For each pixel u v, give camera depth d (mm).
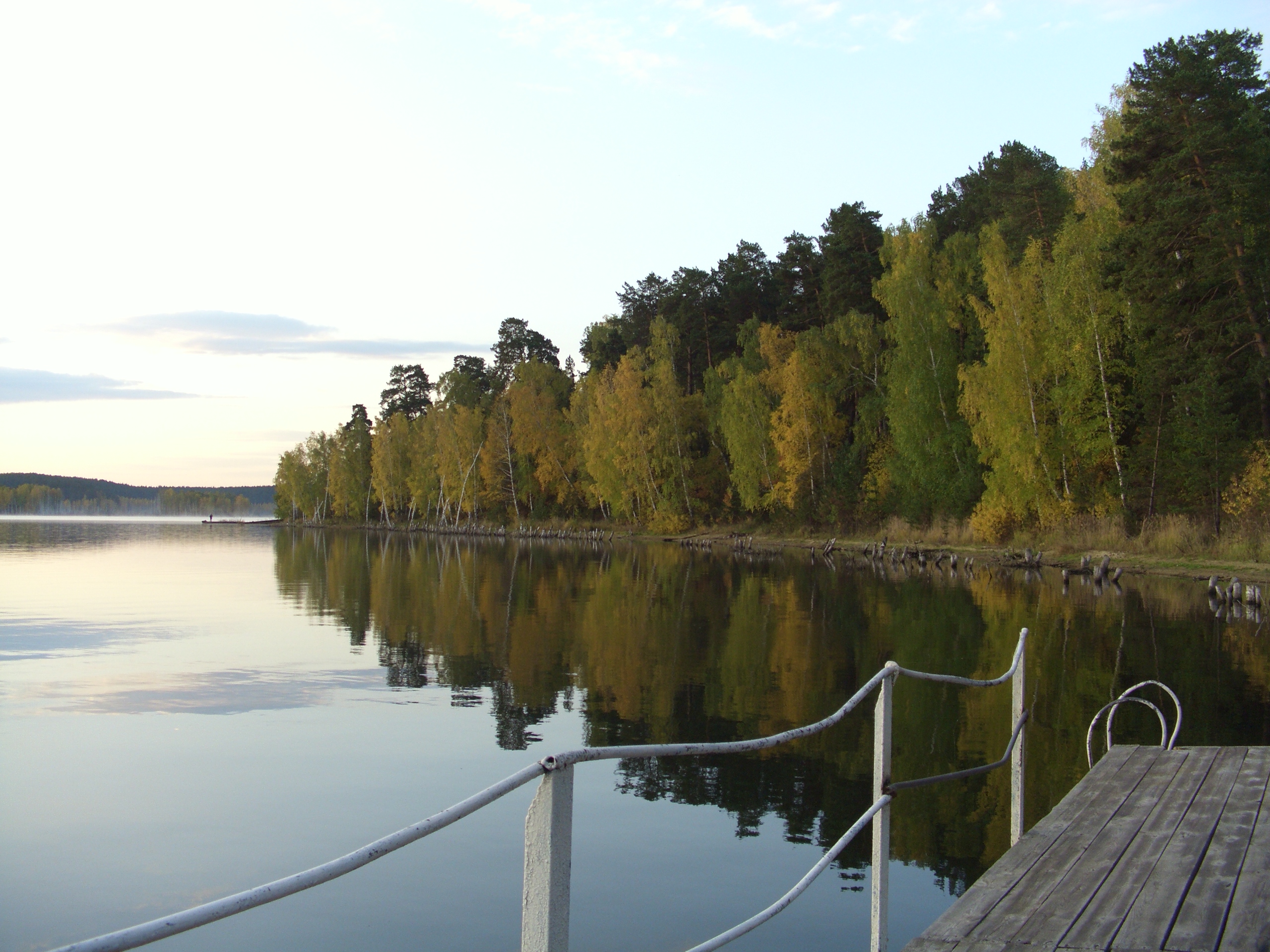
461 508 106188
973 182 73375
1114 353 43781
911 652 20938
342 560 60781
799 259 73125
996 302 45375
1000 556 43562
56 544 85688
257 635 25281
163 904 8648
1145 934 4324
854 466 60750
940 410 52312
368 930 8086
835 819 10680
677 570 46594
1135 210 38094
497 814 11031
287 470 175500
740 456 65875
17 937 8008
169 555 66438
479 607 31734
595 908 8320
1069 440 43531
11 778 12289
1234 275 36469
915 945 4262
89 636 25125
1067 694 16375
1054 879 5051
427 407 128250
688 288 83750
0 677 19203
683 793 11602
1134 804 6367
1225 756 7660
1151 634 22562
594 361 98125
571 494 91938
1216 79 36812
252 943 7859
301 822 10758
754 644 22734
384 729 14797
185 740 14180
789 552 57312
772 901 8469
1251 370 36594
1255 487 35562
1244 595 27453
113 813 11039
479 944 7828
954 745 13484
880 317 65938
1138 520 41094
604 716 15633
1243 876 5035
